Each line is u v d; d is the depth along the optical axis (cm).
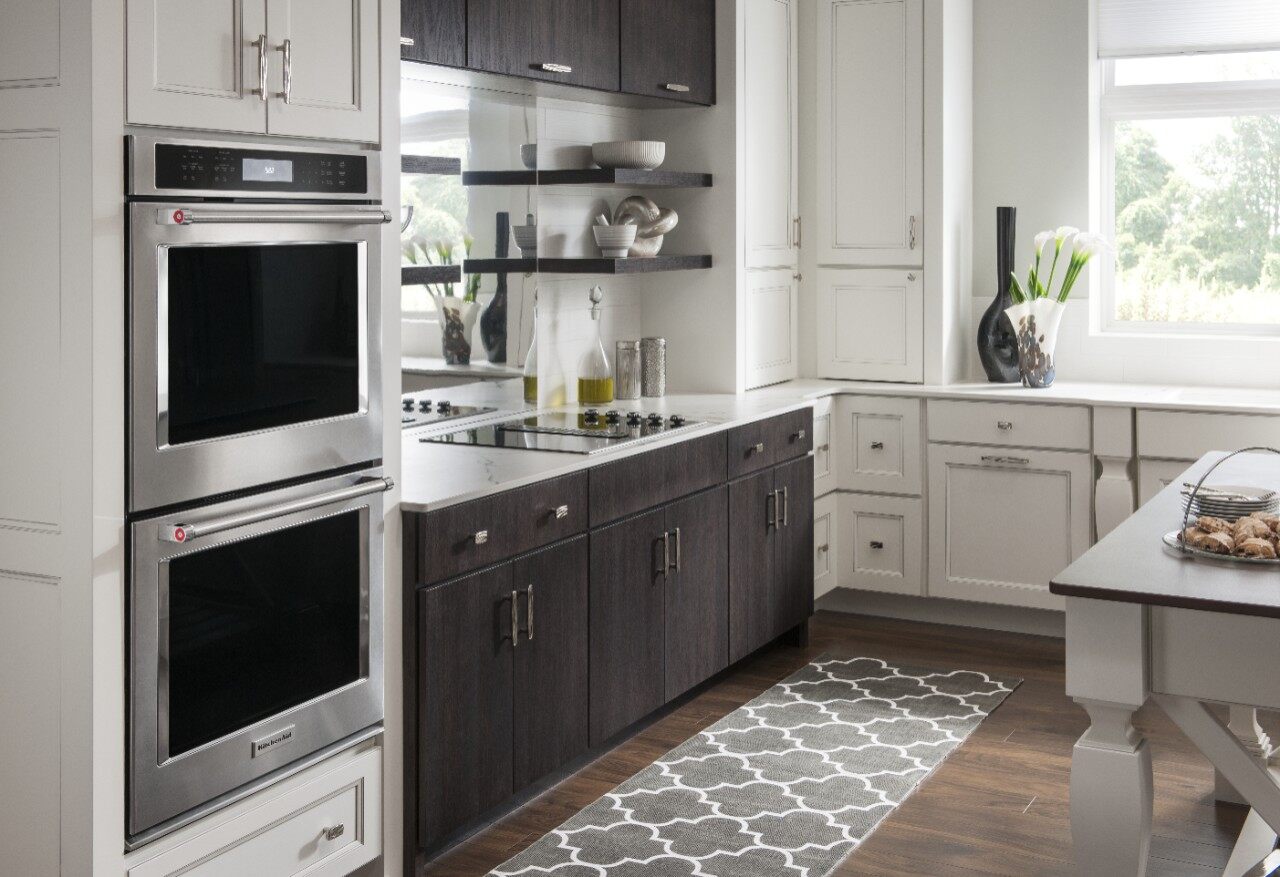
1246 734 344
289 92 261
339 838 290
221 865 260
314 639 278
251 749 263
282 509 260
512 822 347
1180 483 334
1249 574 246
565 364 484
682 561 415
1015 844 332
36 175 231
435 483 324
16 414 238
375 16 283
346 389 281
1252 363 514
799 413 489
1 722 247
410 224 387
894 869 319
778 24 529
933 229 530
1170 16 527
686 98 480
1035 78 543
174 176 237
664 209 493
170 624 244
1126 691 242
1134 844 247
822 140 549
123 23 228
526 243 442
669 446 404
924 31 524
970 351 560
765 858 325
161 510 242
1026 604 507
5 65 233
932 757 389
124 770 239
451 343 409
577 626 362
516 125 430
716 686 457
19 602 242
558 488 351
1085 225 542
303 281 267
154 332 235
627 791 366
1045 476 499
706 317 516
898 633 522
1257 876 296
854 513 537
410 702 307
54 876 243
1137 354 535
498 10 376
